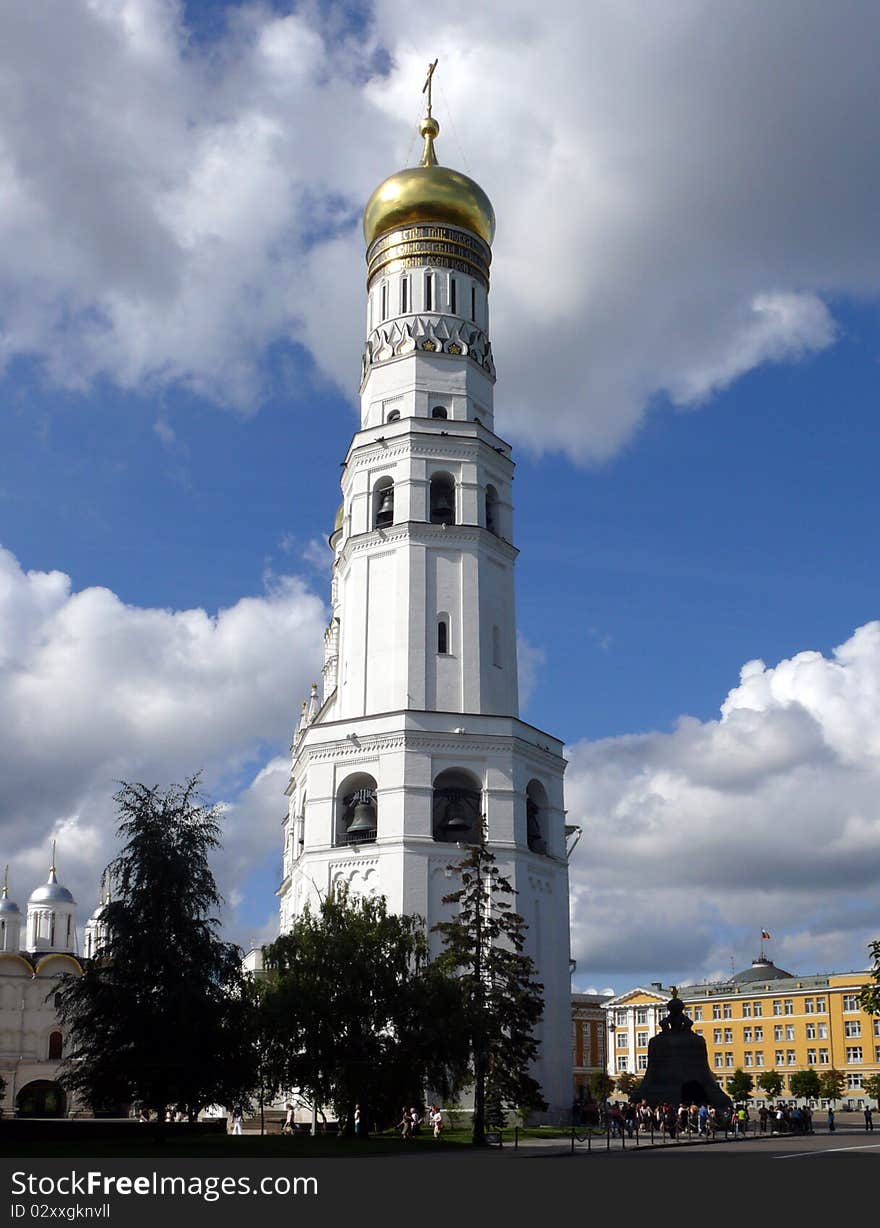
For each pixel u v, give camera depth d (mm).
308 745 74312
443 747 72250
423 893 69250
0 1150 46031
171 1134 62062
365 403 84062
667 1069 74625
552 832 76438
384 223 85250
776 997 166250
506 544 79875
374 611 76812
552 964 73500
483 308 85625
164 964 52000
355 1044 56375
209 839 54875
